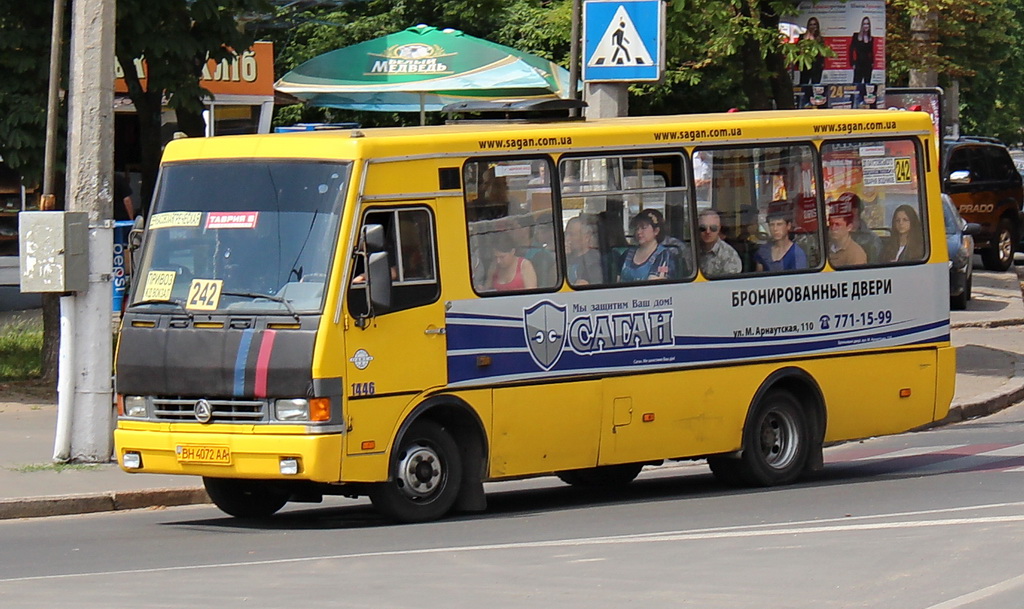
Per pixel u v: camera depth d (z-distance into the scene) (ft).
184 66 140.97
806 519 88.63
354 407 85.05
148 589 69.51
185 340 87.10
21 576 74.79
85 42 109.09
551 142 94.89
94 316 109.70
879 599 64.59
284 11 178.81
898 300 111.55
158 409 88.07
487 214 91.76
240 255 87.66
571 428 95.04
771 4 168.76
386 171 87.40
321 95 201.67
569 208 95.55
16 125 132.46
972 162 275.39
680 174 100.99
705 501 99.09
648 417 98.63
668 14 162.50
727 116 106.63
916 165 113.09
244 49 144.46
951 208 226.17
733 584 68.13
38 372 150.10
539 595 66.18
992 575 69.41
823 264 107.65
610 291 96.73
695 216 101.35
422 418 89.61
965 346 187.11
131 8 135.54
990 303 229.25
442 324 89.15
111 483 103.55
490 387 91.35
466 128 94.43
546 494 108.17
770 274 104.63
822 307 107.34
